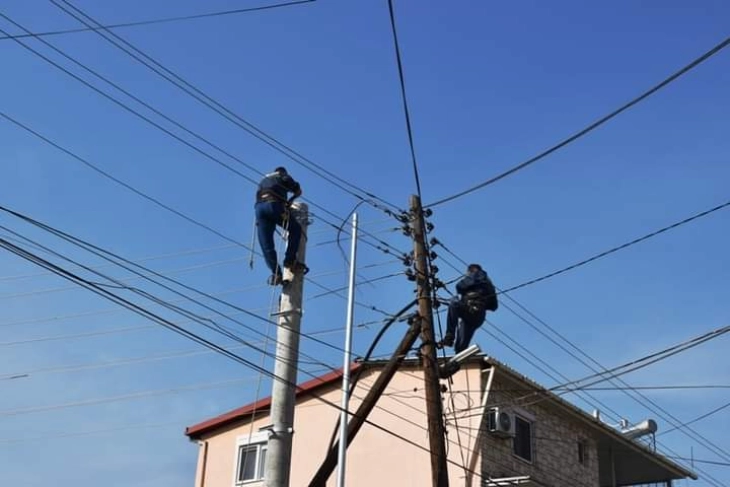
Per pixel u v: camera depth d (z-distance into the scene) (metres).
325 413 22.47
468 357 19.77
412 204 16.41
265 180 13.55
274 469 12.27
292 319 13.08
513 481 19.61
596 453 24.28
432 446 14.77
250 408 23.53
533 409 22.20
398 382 21.58
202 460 23.86
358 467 21.30
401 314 15.89
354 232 16.25
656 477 27.17
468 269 16.47
